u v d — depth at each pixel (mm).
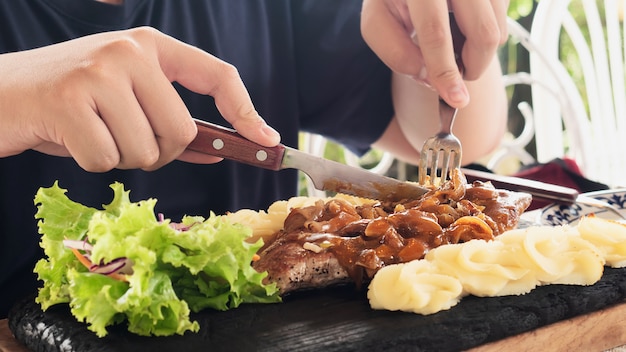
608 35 1580
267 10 1024
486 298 610
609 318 632
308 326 573
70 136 612
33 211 867
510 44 1778
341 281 641
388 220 648
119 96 614
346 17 1039
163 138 645
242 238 584
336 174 701
